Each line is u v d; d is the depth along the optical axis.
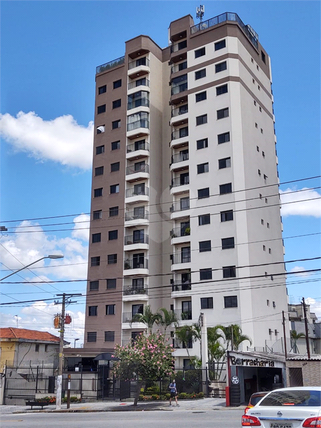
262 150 55.09
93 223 57.06
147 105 58.06
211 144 51.25
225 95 51.84
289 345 51.16
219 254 47.50
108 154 58.69
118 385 37.94
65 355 51.12
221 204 48.88
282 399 9.95
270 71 63.03
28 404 31.80
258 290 47.25
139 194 55.69
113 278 51.22
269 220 52.97
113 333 52.00
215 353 37.81
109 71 62.03
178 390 34.78
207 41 54.88
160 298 53.06
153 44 61.66
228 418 19.72
